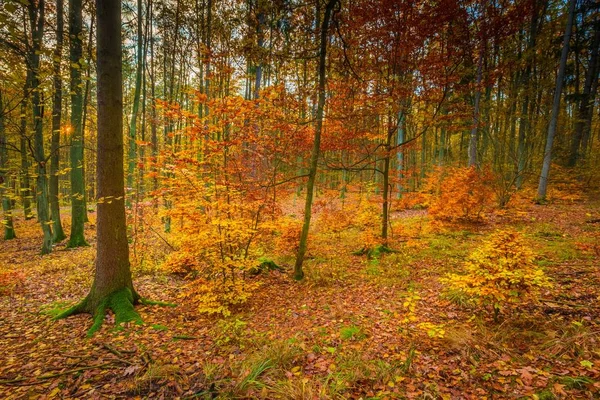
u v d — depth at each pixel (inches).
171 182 286.7
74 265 409.7
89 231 668.1
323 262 387.5
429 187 538.6
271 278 339.0
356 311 238.7
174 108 278.8
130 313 232.7
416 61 327.9
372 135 367.9
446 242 409.4
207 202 280.4
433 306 230.1
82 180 544.7
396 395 136.8
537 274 166.2
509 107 654.5
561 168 732.0
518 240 187.6
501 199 557.3
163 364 170.4
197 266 345.4
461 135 997.2
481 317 198.7
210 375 159.0
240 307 267.0
